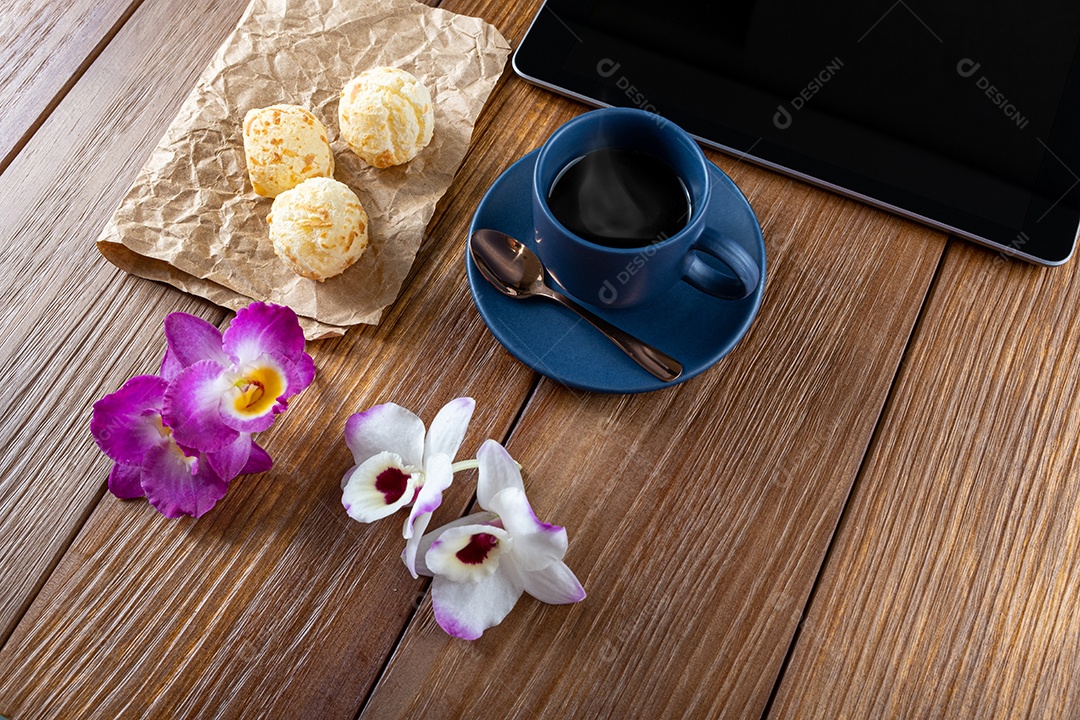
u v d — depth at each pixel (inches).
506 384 24.0
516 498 21.7
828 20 26.4
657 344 23.4
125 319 24.7
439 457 22.2
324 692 22.1
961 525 23.0
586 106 26.1
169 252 24.3
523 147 25.8
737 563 22.8
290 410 23.9
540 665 22.2
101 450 23.4
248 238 24.7
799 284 24.6
